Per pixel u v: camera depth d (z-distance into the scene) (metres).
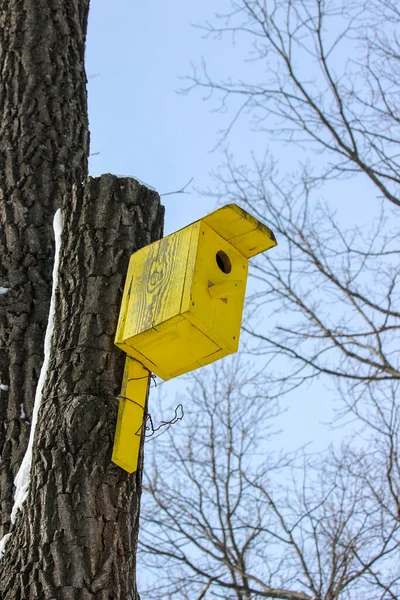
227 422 7.39
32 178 4.27
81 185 3.73
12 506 3.38
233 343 3.42
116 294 3.45
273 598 6.23
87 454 3.06
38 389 3.31
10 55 4.70
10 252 4.04
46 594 2.80
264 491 6.96
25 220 4.13
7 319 3.85
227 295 3.32
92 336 3.33
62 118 4.56
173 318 3.23
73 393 3.19
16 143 4.39
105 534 2.95
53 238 4.11
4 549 3.01
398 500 6.62
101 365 3.27
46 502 2.97
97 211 3.62
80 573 2.84
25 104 4.52
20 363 3.75
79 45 4.96
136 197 3.71
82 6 5.22
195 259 3.33
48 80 4.65
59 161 4.39
